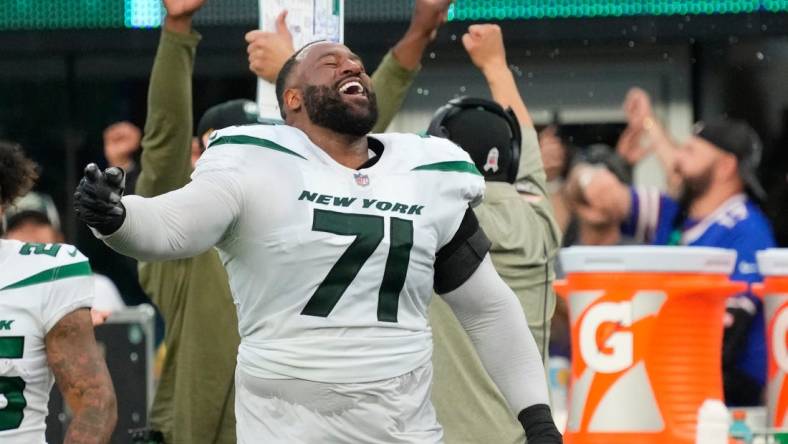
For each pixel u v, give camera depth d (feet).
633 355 48.44
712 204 69.26
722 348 62.13
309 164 37.22
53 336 39.04
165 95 46.96
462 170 38.75
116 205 34.24
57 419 59.06
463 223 39.24
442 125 48.03
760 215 68.74
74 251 39.70
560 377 65.87
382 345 37.14
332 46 38.29
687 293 48.32
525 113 53.16
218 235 36.58
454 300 39.93
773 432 48.96
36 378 39.04
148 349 62.13
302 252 36.60
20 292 38.83
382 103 51.47
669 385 48.52
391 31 76.48
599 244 71.87
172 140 47.44
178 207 35.86
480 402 46.29
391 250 37.06
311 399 36.83
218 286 48.14
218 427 48.32
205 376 48.19
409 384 37.68
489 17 76.48
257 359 37.24
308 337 36.83
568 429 49.57
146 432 50.78
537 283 48.32
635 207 71.46
